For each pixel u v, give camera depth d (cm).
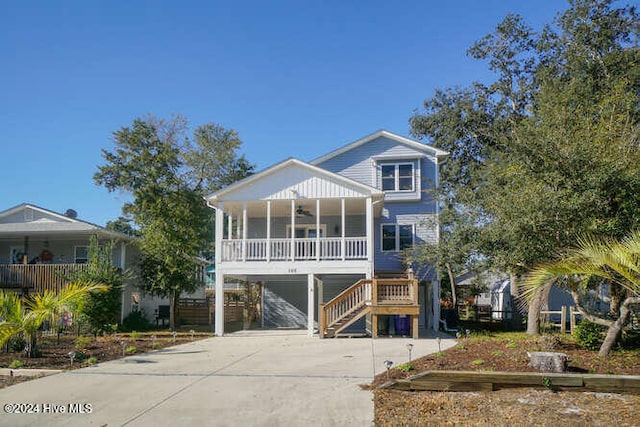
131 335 1717
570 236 1141
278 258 1792
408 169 2220
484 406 710
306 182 1805
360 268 1745
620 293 1165
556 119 1284
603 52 2436
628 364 938
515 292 2019
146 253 2312
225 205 1936
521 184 1271
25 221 2356
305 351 1288
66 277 1716
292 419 667
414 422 644
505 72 2661
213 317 2744
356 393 796
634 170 1105
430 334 1752
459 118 2630
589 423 630
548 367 866
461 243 1564
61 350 1296
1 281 2052
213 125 3697
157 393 816
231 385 868
